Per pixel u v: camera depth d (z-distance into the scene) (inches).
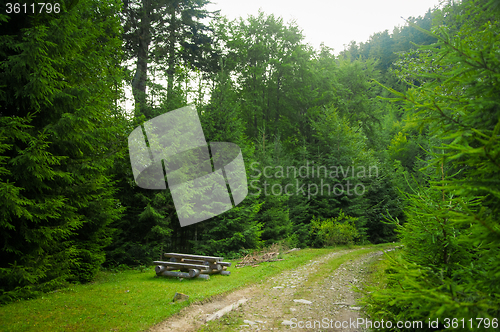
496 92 96.5
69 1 294.4
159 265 365.4
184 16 761.6
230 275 364.8
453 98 106.7
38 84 235.9
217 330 190.9
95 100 308.5
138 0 684.1
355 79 1258.6
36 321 194.5
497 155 83.2
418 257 155.7
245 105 995.3
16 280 247.8
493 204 94.6
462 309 84.6
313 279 347.3
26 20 263.4
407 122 118.3
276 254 512.4
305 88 1061.8
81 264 331.9
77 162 304.0
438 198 149.9
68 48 281.3
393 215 944.9
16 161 229.8
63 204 276.1
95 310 219.6
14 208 216.5
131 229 497.4
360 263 463.5
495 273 91.7
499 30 103.4
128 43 683.4
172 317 209.5
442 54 107.5
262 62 1050.1
